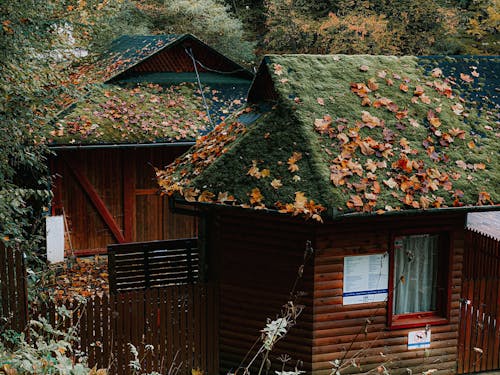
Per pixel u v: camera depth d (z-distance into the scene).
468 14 29.33
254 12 33.19
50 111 12.52
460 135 10.05
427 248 9.86
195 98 16.61
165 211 16.03
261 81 10.86
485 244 11.73
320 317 9.22
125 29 24.03
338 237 9.15
